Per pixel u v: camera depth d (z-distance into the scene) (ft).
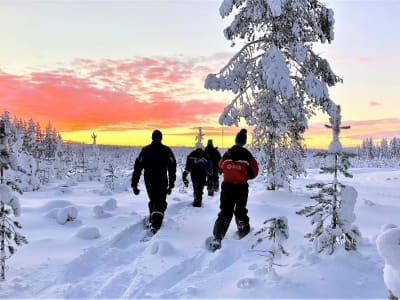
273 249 13.98
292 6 38.45
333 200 14.96
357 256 14.23
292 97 41.47
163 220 24.54
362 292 11.96
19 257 16.93
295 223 23.18
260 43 42.16
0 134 14.96
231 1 40.98
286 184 40.16
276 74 36.91
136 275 14.85
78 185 61.82
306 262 14.17
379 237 7.90
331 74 41.37
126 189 52.39
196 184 31.40
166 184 23.82
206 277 14.47
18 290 13.42
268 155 40.09
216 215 26.86
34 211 27.53
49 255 17.33
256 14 39.17
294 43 40.24
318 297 11.73
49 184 64.28
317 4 40.52
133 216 26.22
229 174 20.17
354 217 14.79
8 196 14.32
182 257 16.97
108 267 16.31
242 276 13.92
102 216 26.45
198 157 31.58
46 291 13.50
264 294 12.09
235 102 42.16
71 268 15.52
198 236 20.98
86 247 18.74
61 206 29.07
